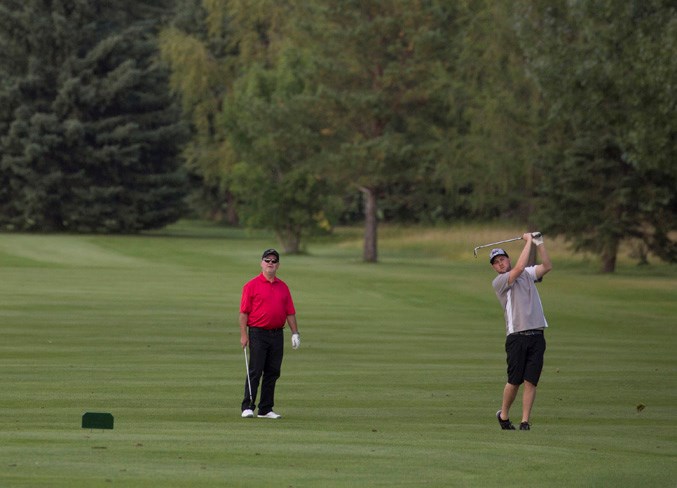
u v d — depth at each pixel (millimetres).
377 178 175375
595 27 114938
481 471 27938
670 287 123375
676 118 108312
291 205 195375
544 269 37438
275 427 36750
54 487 24094
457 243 199875
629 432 37281
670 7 108188
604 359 61562
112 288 110312
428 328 79125
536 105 157375
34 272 135000
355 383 49562
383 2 177500
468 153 167625
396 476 26922
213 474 26453
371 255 179875
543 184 157875
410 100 178000
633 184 150625
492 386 49281
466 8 173750
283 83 190125
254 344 39469
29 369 52125
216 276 133625
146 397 43969
